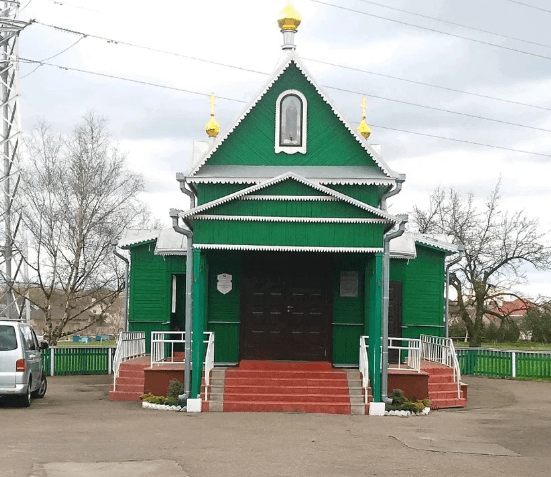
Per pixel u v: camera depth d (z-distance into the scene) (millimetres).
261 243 20375
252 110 23250
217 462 12898
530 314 51719
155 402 20734
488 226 49219
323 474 12109
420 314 27766
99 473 11852
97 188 40469
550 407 23500
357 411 20188
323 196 20406
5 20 33562
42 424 17203
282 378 21406
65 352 33969
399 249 26203
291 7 23594
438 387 23062
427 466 13039
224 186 22688
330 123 23172
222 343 23750
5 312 35531
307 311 23844
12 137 34969
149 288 28312
